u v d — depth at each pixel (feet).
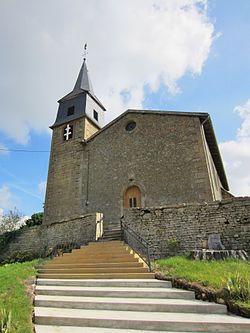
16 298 16.94
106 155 53.01
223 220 27.78
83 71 73.61
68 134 61.67
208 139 49.62
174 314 14.35
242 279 15.93
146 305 15.34
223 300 14.97
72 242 39.40
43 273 24.72
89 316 14.43
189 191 41.09
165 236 30.37
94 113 66.80
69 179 55.72
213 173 48.60
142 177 46.42
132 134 51.11
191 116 45.93
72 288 19.52
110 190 49.24
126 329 13.37
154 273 20.83
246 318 13.34
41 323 14.55
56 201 55.21
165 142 46.62
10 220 86.17
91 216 38.04
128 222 33.32
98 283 20.03
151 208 32.32
